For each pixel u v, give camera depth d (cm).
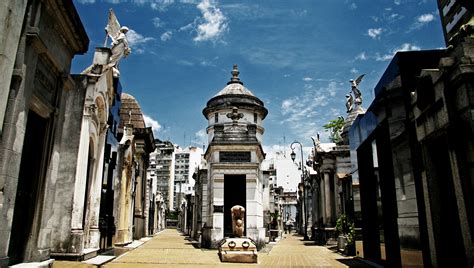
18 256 787
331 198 2484
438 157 767
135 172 2506
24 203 815
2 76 603
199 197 2606
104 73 1384
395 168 944
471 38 672
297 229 5956
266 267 1203
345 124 2466
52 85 891
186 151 9600
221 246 1393
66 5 849
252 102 2936
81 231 1143
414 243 836
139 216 2717
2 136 653
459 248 695
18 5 647
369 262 1223
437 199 756
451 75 690
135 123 2758
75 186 1155
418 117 818
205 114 3075
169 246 2075
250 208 1892
